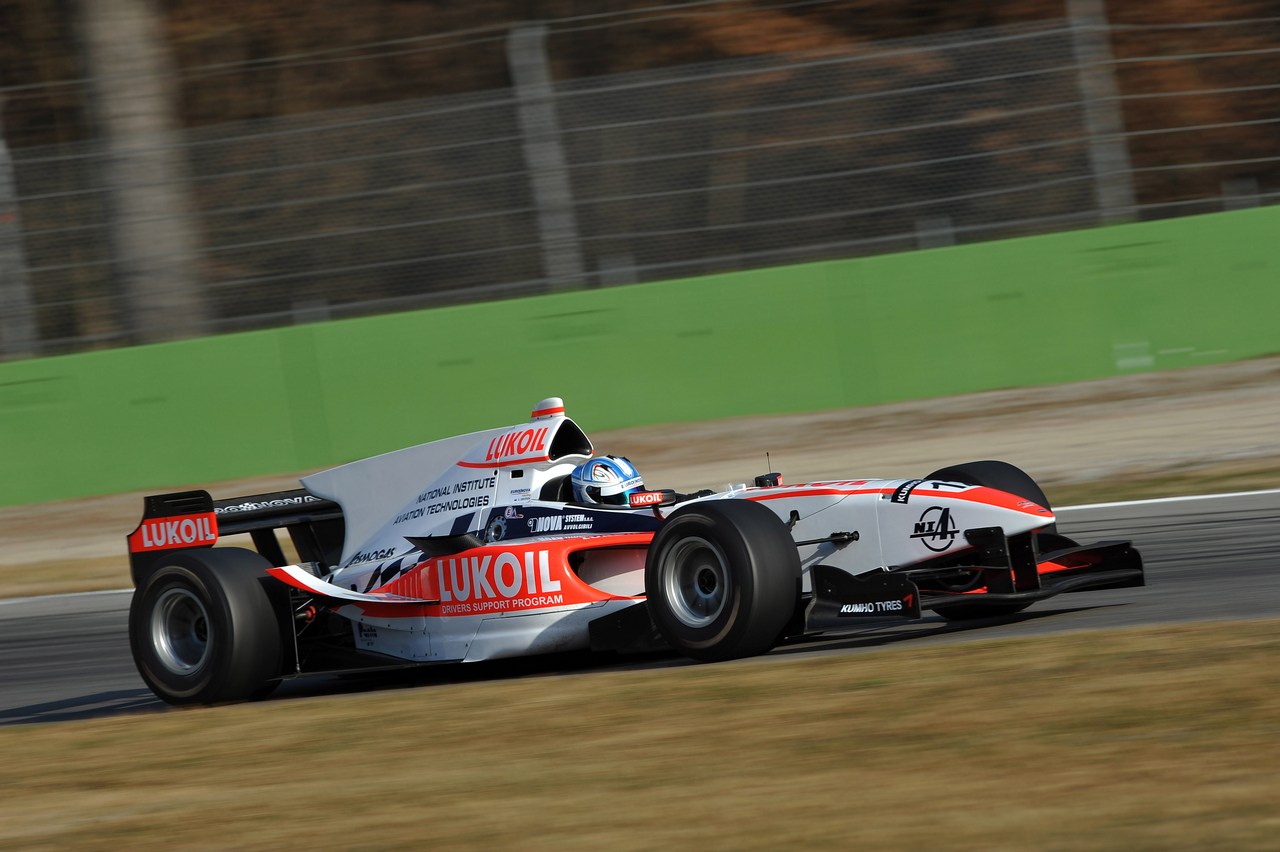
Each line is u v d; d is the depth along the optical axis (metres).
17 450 55.59
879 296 52.94
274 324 60.03
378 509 27.98
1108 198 55.41
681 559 23.25
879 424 50.66
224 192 60.81
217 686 25.58
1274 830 12.83
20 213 58.62
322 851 15.18
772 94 58.47
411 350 54.22
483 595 25.17
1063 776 15.32
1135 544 34.03
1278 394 48.12
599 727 19.92
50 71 80.81
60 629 38.31
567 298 54.09
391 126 59.41
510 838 14.95
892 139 57.34
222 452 54.75
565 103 58.47
